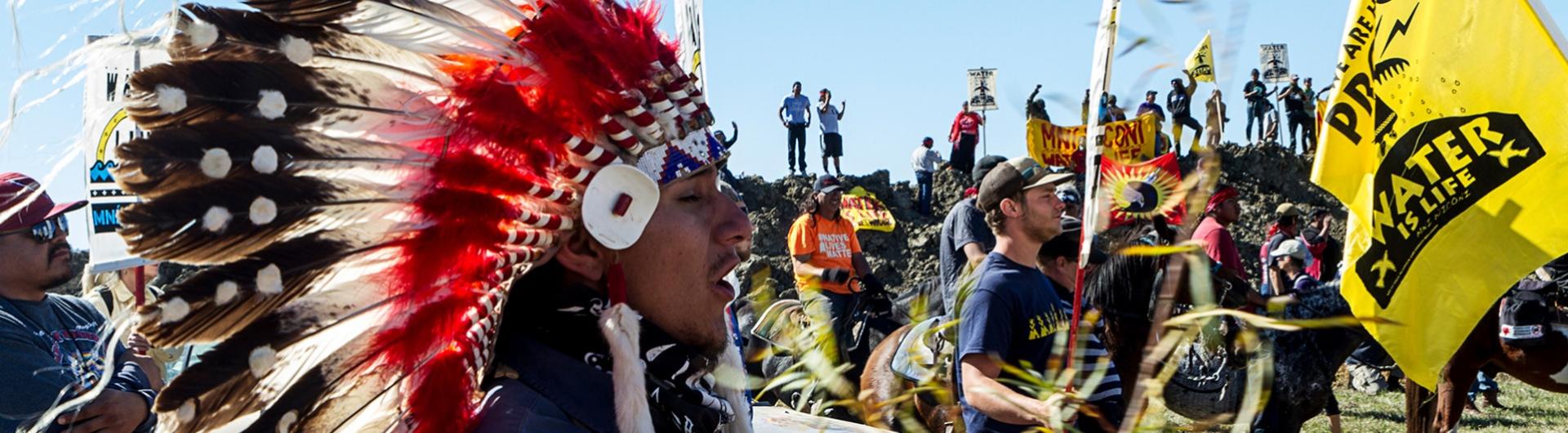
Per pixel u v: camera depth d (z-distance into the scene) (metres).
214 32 1.02
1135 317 4.86
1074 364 2.03
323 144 1.06
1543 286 6.18
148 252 0.97
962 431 3.05
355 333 1.11
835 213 7.57
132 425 2.58
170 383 1.01
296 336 1.06
